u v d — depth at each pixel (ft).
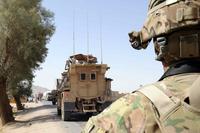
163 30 5.63
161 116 5.06
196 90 4.99
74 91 78.79
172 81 5.46
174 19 5.52
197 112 4.98
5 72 98.48
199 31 5.53
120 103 5.41
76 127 68.80
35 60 101.19
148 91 5.34
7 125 94.02
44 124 80.12
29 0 100.27
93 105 78.95
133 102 5.28
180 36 5.59
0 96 98.84
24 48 97.09
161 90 5.31
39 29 98.99
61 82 94.32
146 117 5.09
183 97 5.17
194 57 5.54
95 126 5.35
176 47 5.61
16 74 100.37
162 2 5.77
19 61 99.60
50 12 102.47
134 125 5.08
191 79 5.42
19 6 97.55
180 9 5.50
